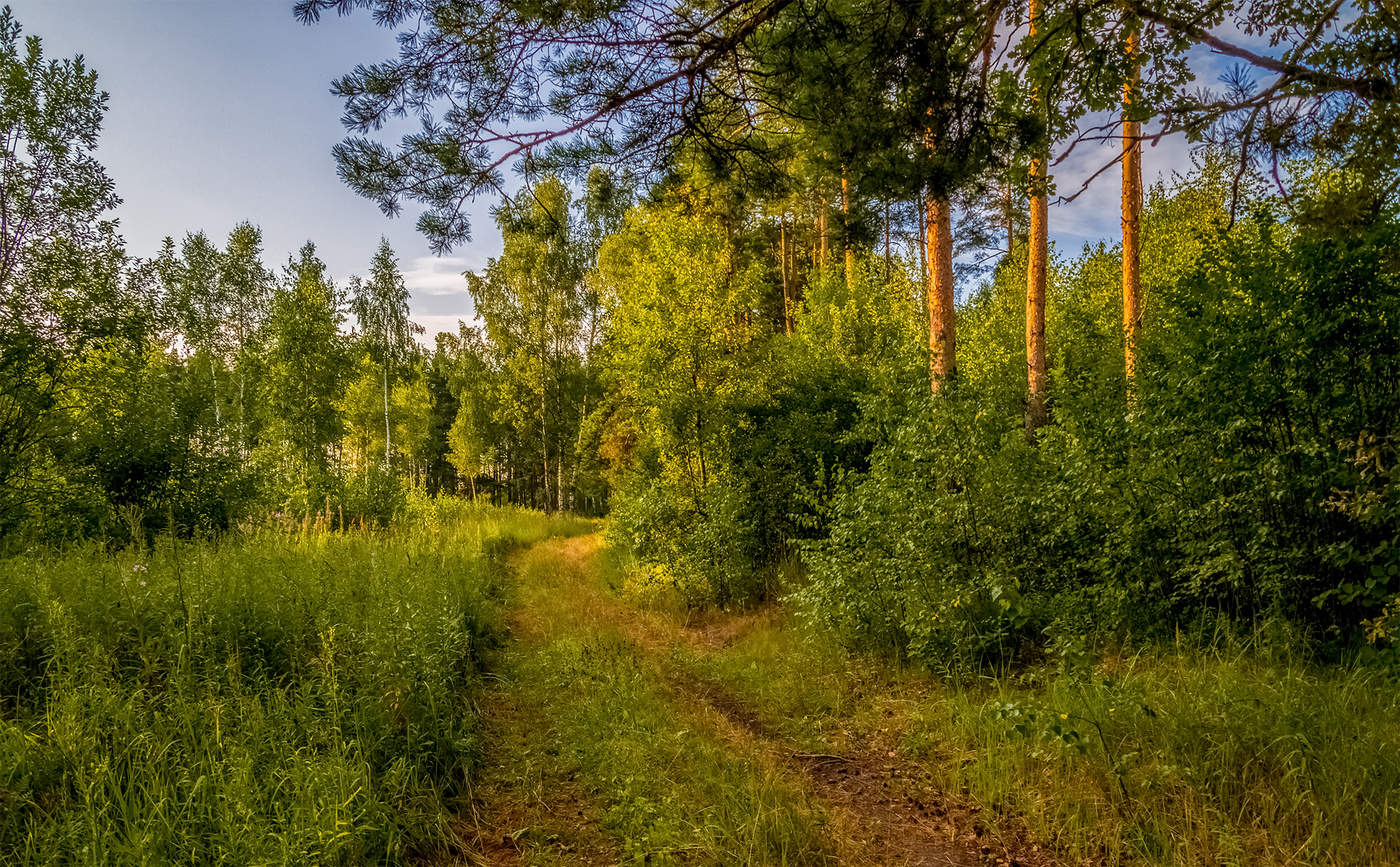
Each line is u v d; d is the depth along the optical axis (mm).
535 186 4289
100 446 10008
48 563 5586
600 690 5906
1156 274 12500
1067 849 3547
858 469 11320
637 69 3662
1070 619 5785
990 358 13523
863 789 4398
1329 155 3416
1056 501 6109
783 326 23609
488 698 5809
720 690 6566
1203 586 5375
